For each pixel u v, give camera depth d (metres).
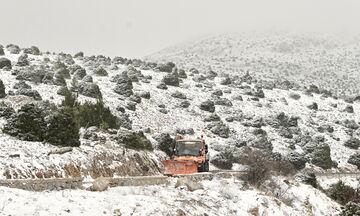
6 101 56.62
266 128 93.38
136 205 22.42
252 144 78.31
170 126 76.69
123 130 46.78
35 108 34.66
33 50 106.12
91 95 74.69
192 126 80.75
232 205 30.28
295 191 41.97
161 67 120.12
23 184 22.42
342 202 48.88
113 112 68.62
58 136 34.47
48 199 20.61
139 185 29.86
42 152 30.34
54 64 89.69
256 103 110.25
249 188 36.84
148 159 46.06
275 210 33.22
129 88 86.06
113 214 20.53
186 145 43.03
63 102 53.72
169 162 38.81
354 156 88.00
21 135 32.97
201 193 30.45
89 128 44.91
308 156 81.44
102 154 37.19
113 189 26.16
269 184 39.75
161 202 24.19
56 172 28.59
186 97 97.56
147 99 87.12
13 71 73.38
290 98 129.12
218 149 70.25
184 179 31.72
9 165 25.62
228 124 89.19
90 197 22.67
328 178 66.38
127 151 42.69
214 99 101.50
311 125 106.44
